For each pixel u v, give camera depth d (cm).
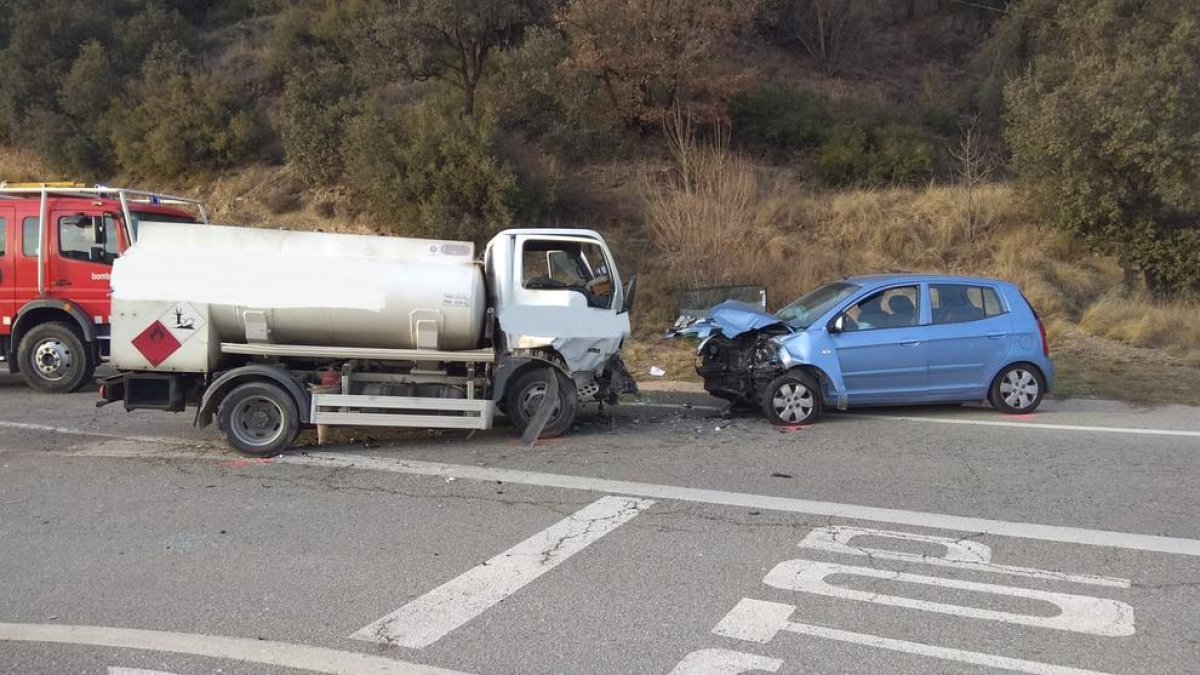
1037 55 2802
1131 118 1678
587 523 614
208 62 2825
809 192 2261
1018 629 443
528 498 676
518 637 434
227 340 822
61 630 443
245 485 714
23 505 656
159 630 443
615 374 936
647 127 2472
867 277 1070
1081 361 1421
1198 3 1856
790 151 2541
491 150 1912
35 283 1122
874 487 708
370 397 819
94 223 1127
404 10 2161
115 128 2369
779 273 1830
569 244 923
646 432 928
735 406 1069
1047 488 705
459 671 400
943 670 400
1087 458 805
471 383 846
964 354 1003
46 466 772
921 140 2506
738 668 401
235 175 2306
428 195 1923
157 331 802
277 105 2580
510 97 2228
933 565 534
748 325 996
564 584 503
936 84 3133
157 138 2294
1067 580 510
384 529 601
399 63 2138
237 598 483
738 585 502
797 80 3108
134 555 550
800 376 961
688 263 1800
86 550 560
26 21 2603
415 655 416
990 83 2906
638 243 1967
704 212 1855
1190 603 477
